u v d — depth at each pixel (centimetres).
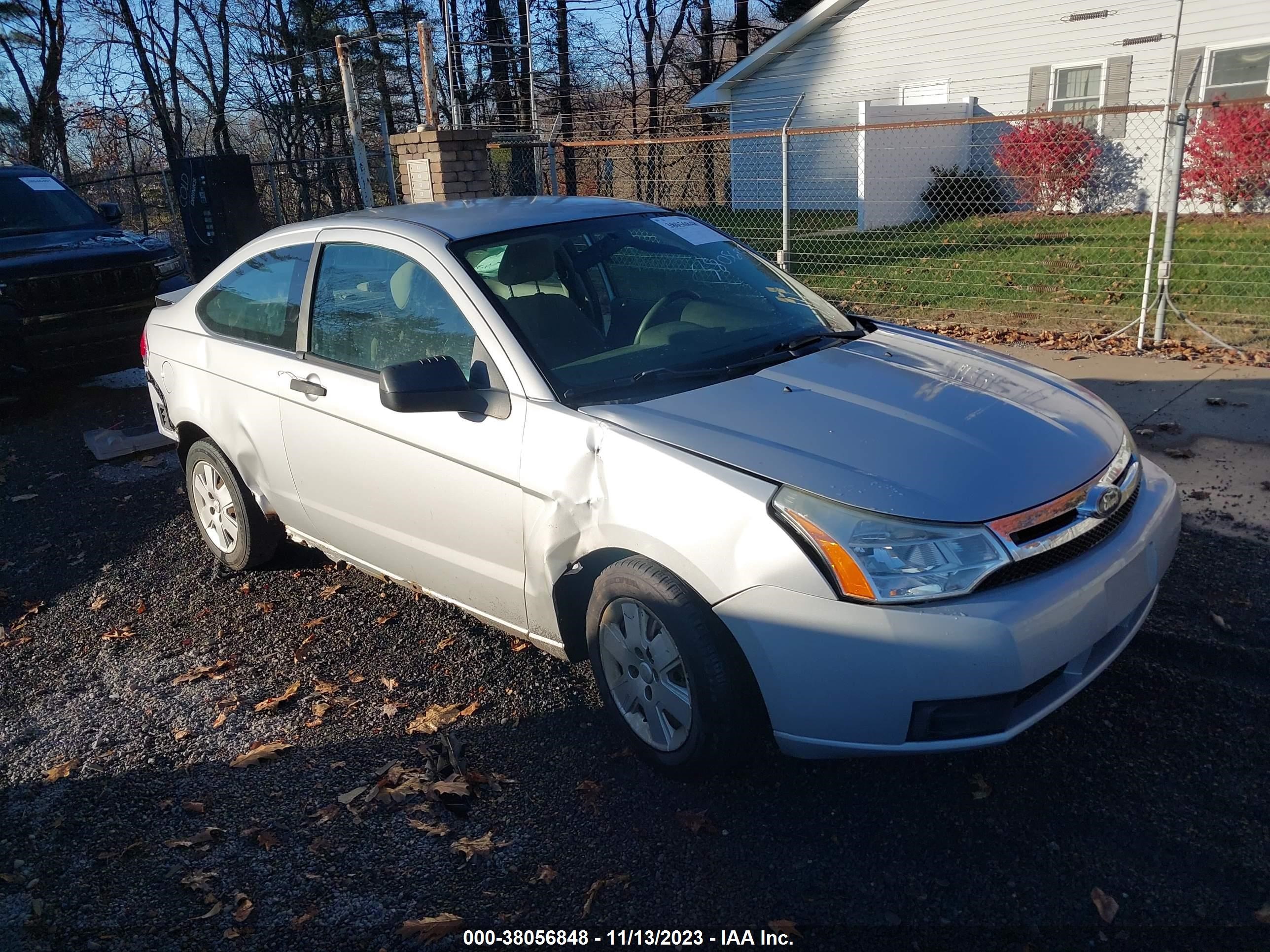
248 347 437
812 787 307
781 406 307
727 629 280
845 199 1962
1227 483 509
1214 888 258
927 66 1830
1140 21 1575
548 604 328
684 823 293
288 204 2280
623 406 311
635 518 290
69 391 888
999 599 258
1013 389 332
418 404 321
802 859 277
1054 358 771
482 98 2788
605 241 389
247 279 454
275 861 290
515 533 329
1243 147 1310
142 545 536
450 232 373
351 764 334
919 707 258
